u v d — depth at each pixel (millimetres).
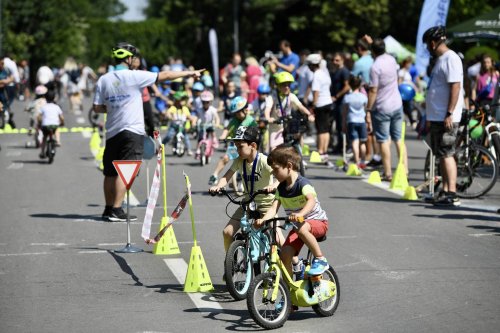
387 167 37094
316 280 17312
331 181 37688
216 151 51688
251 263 19188
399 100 36344
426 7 48594
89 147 54562
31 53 152250
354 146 40469
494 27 54156
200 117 45656
